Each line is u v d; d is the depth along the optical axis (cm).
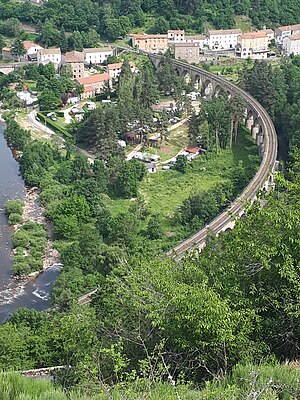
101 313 5397
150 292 4569
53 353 6631
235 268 4675
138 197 16000
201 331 4091
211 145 19250
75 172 17188
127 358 4366
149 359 3816
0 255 13425
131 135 19862
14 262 12875
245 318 4338
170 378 3356
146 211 15038
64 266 12194
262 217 4828
